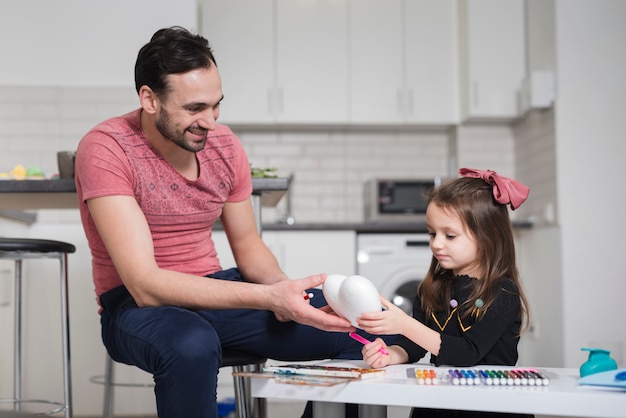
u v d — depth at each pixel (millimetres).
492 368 1449
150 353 1556
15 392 2783
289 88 4703
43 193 2277
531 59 4445
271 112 4695
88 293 3896
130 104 3967
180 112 1703
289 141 5012
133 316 1670
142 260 1681
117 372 3906
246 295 1604
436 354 1530
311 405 1664
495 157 4793
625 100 3941
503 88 4562
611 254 3898
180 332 1528
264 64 4703
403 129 5020
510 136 4797
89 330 3900
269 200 2760
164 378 1505
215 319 1803
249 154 5000
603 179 3926
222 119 4676
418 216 4598
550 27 4062
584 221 3910
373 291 1465
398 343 1687
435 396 1255
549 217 4016
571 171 3932
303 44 4723
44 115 3959
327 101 4715
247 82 4691
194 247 1927
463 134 4785
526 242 4441
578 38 3973
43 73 3721
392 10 4758
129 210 1719
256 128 4977
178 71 1685
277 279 1989
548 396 1220
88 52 3732
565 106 3949
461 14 4711
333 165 5035
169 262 1892
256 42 4707
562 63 3963
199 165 1895
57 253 2270
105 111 3965
